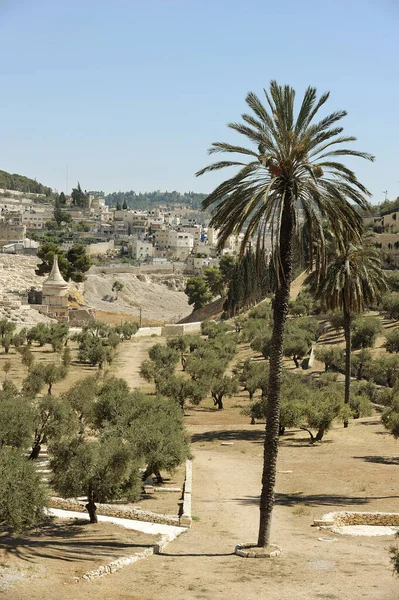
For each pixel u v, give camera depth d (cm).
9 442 5122
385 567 3075
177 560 3188
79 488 3784
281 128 3266
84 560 3011
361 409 7956
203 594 2669
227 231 3325
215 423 8338
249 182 3300
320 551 3359
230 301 19662
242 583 2823
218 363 10362
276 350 3338
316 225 3269
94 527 3747
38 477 3284
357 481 4953
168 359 11819
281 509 4275
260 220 3294
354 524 3950
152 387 11000
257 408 7925
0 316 18500
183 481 5253
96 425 6150
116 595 2603
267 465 3353
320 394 7169
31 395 7669
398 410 6078
